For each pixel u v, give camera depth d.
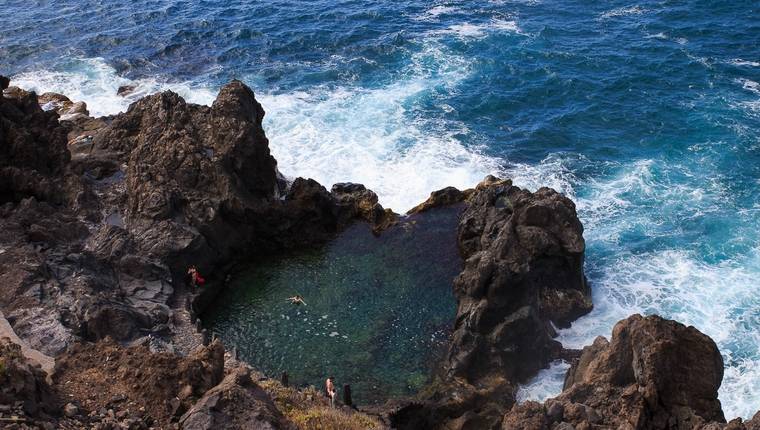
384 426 42.06
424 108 84.50
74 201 60.81
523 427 40.94
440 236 64.69
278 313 56.91
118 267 55.03
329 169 73.62
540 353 53.16
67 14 110.06
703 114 81.88
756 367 52.53
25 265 50.38
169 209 59.31
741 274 60.78
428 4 111.69
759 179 71.88
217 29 103.81
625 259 63.25
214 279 59.62
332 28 103.62
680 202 69.56
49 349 43.41
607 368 44.56
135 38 101.44
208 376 36.25
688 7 105.31
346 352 53.47
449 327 55.66
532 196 60.44
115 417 33.94
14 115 64.44
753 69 89.69
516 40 98.62
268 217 63.03
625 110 83.56
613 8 107.25
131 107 70.50
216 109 65.25
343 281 60.25
